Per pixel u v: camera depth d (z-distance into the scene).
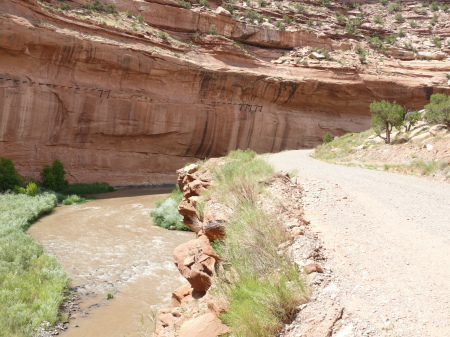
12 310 8.72
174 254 8.23
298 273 4.40
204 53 42.31
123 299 10.29
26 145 29.77
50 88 30.86
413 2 79.31
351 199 7.98
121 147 35.69
